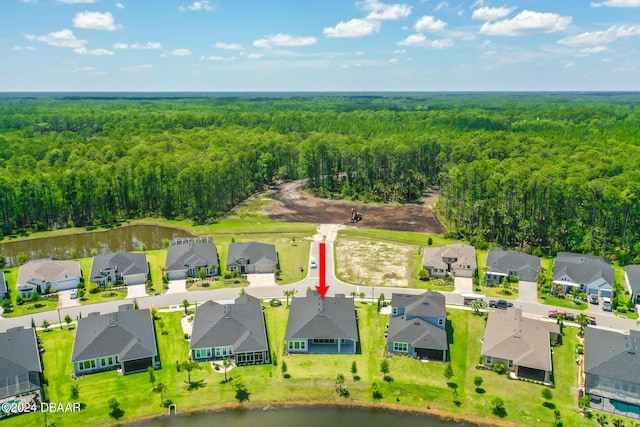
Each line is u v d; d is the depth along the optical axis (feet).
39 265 316.60
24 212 446.60
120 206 492.13
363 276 328.08
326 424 188.14
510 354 220.84
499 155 579.07
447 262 336.70
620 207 372.79
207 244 357.41
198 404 198.29
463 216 447.01
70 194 455.63
